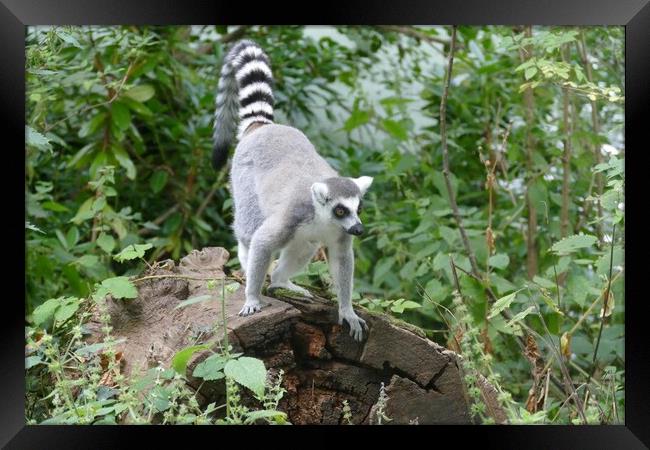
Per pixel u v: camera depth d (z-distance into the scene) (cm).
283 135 568
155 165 934
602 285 601
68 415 403
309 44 1001
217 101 699
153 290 512
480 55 944
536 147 866
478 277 619
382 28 979
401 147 1029
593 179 733
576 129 823
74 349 493
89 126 791
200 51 1029
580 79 541
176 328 473
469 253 617
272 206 522
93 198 749
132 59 803
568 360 591
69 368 484
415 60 1007
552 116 963
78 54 786
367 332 467
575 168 891
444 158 625
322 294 528
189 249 885
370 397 466
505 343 703
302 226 500
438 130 938
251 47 684
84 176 898
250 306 471
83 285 694
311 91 1005
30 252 694
